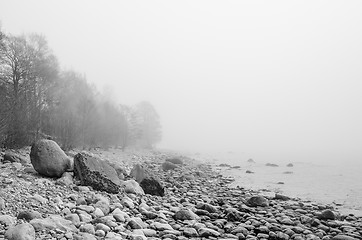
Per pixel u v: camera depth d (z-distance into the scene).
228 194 17.84
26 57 29.89
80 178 13.37
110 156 32.78
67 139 27.91
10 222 7.89
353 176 28.34
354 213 14.57
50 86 32.75
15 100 23.23
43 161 13.73
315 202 16.97
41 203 9.90
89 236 7.71
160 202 13.34
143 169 17.94
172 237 8.75
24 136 23.05
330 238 10.02
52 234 7.61
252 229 10.48
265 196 17.92
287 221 11.72
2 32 30.28
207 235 9.30
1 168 14.84
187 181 21.84
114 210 10.37
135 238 8.11
